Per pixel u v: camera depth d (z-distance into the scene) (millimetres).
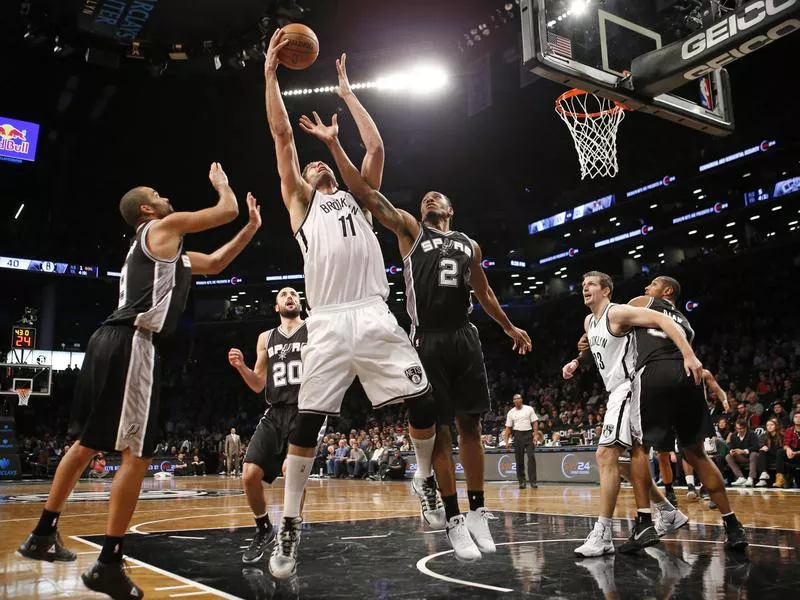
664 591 2873
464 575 3318
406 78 20719
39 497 10227
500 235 29016
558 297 26312
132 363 2918
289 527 2965
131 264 3086
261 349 4691
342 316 3053
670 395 4207
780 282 19469
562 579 3176
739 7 5875
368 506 8094
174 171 27672
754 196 21234
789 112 19719
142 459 2869
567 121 13445
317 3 17469
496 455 15125
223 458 23344
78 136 25328
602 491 4008
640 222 25094
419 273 3504
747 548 4059
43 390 20125
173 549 4344
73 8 14438
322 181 3309
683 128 22672
